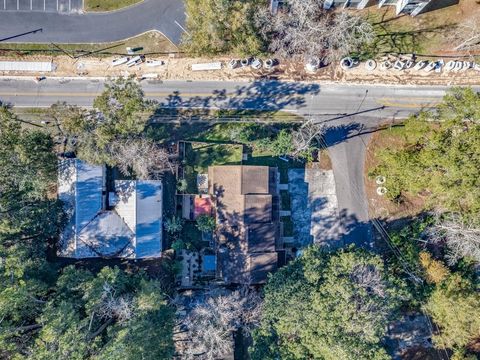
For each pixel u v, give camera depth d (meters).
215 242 48.53
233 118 50.00
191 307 48.69
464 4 49.84
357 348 38.03
